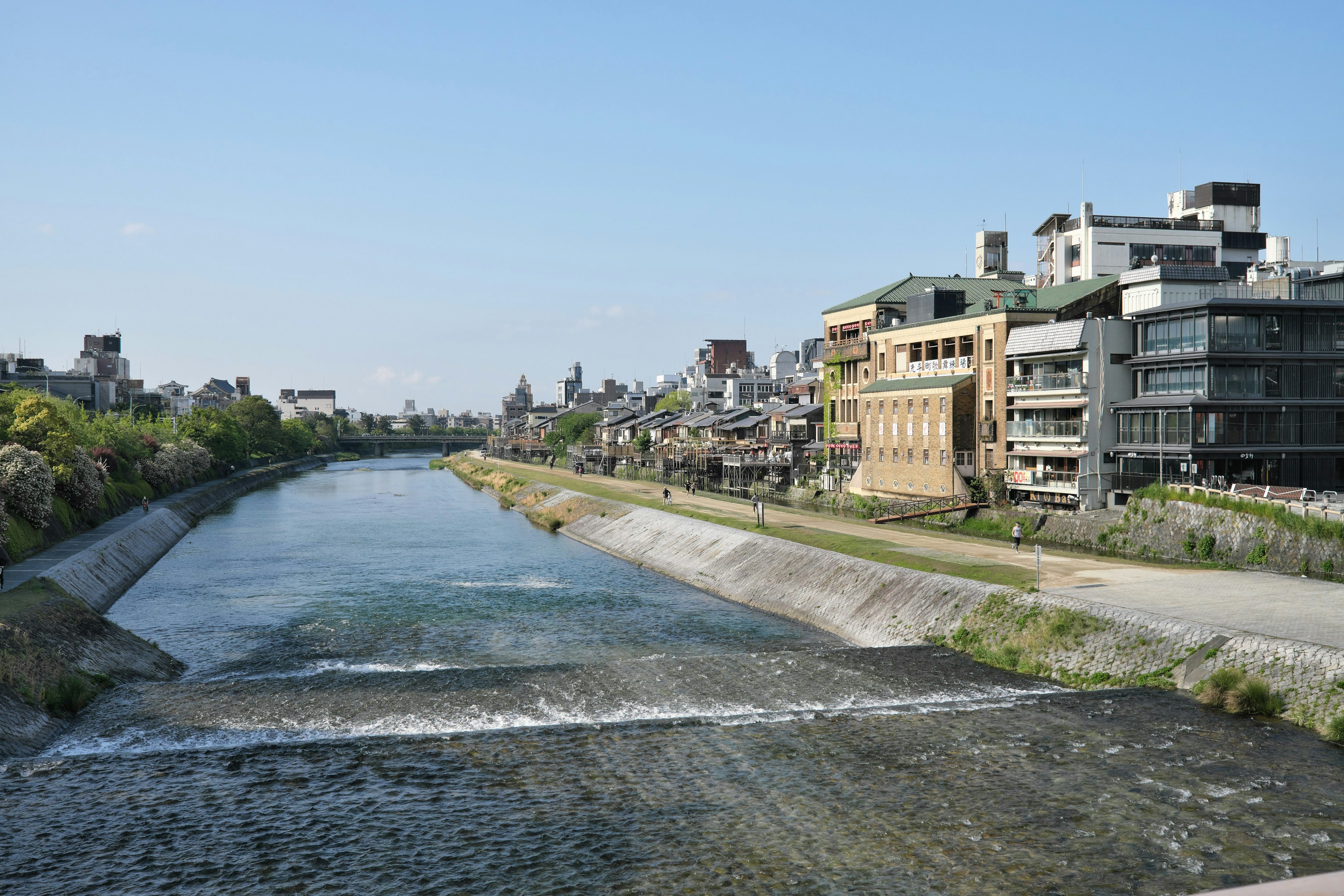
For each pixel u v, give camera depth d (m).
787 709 33.34
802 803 25.14
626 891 20.73
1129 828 23.03
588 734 30.83
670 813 24.69
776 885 20.83
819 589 53.56
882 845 22.62
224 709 33.75
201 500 120.12
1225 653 33.31
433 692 35.62
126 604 56.16
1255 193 115.75
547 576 67.00
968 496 80.69
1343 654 30.48
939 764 27.56
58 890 21.08
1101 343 70.75
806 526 73.44
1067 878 20.72
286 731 31.64
